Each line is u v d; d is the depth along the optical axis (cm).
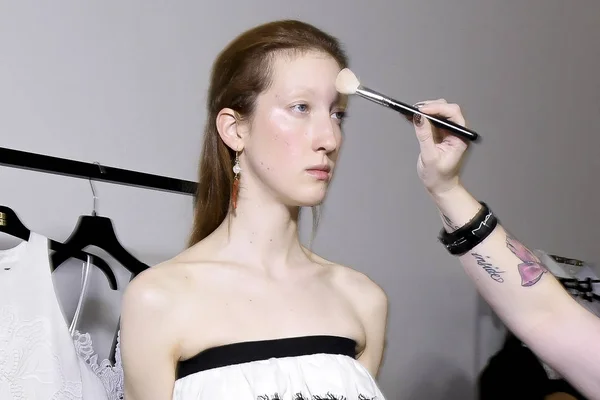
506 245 100
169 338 91
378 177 205
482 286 102
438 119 95
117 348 131
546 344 98
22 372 116
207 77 177
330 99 96
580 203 267
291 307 97
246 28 184
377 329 107
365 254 199
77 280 150
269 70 96
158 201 166
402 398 202
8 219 123
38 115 152
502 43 246
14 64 150
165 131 169
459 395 214
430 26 224
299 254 104
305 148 94
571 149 266
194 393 89
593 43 280
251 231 99
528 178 249
